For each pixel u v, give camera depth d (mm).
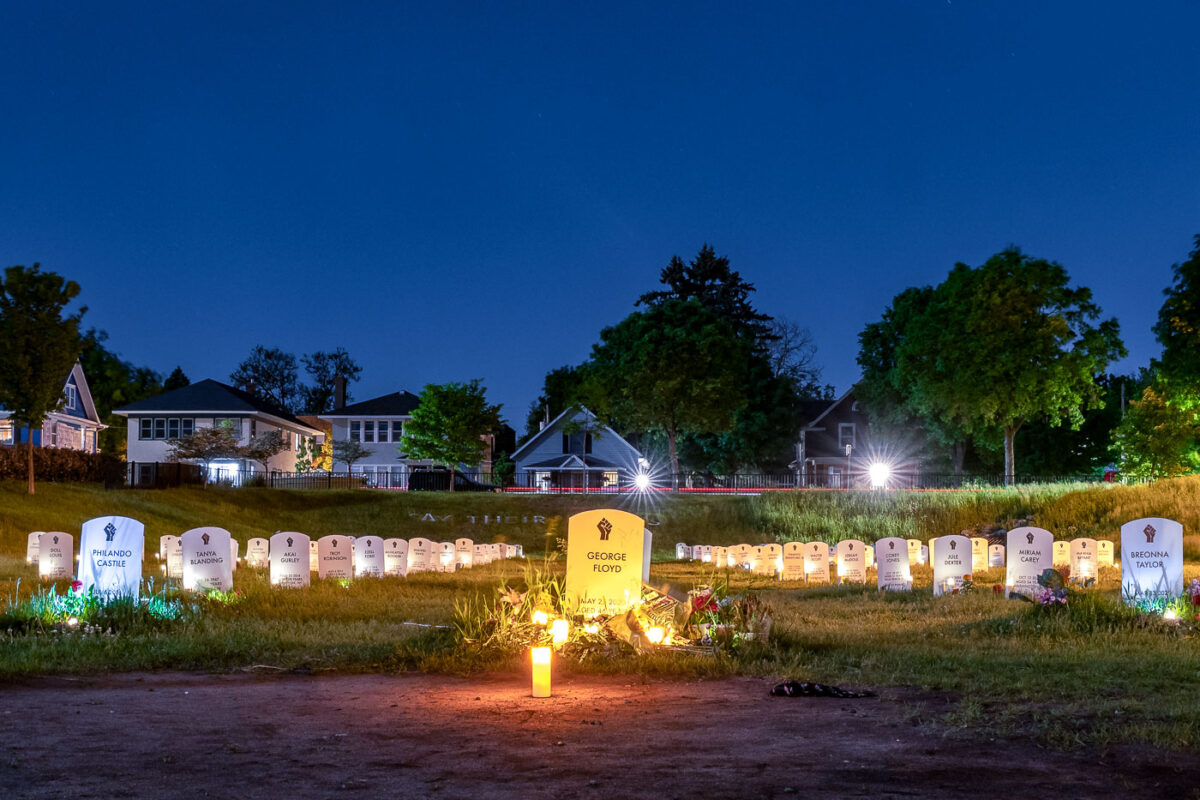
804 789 7125
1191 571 26641
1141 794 7055
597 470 86812
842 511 53375
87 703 10516
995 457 79125
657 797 6934
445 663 12961
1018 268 63031
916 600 23062
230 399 78562
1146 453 57250
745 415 86438
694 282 106438
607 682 11922
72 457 53719
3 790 7051
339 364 155750
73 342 46094
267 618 18469
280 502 57719
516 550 42719
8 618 16516
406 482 87125
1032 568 22656
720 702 10516
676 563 41375
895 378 71500
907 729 9117
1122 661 12977
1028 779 7410
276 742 8633
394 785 7250
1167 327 54531
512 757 8078
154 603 18078
